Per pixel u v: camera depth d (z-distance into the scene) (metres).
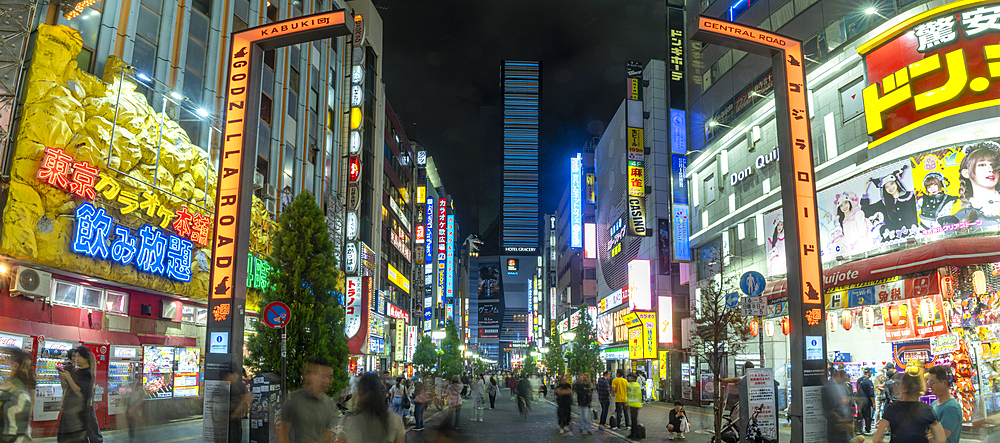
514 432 21.14
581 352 51.06
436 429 4.94
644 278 49.03
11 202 16.38
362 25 44.00
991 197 18.86
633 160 49.94
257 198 29.17
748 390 12.46
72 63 18.58
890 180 21.81
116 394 19.42
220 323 11.70
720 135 35.81
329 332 16.08
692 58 40.81
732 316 18.66
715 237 36.66
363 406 5.32
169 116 23.38
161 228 21.81
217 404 10.95
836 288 22.75
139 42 22.19
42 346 17.08
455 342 80.75
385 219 64.31
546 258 119.62
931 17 20.84
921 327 19.78
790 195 13.15
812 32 27.25
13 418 6.35
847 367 24.27
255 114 13.05
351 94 42.94
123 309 21.02
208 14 26.33
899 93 21.56
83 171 18.30
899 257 19.75
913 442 5.87
